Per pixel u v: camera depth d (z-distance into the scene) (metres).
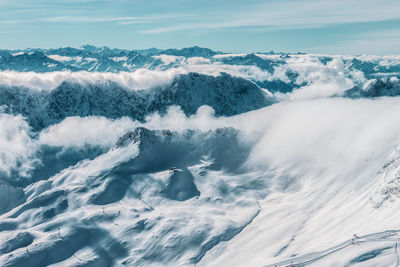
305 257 147.62
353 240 144.50
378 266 122.81
